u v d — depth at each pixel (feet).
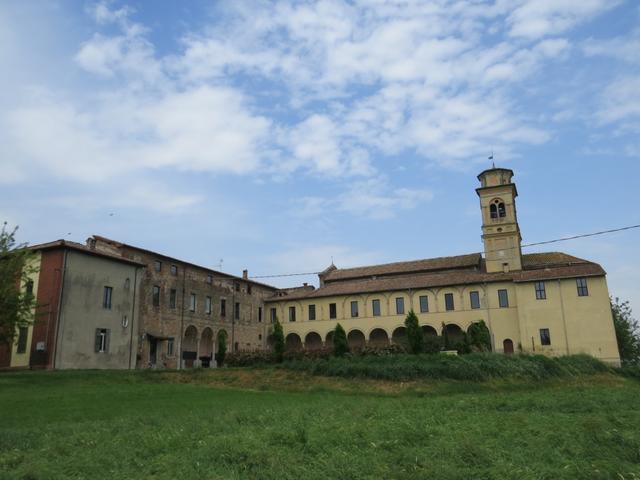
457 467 29.07
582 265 180.45
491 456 30.81
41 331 129.90
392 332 200.85
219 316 207.00
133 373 119.75
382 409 55.42
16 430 47.96
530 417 46.88
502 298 185.26
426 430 39.09
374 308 207.21
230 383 113.70
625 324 228.43
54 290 131.95
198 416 54.65
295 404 70.95
